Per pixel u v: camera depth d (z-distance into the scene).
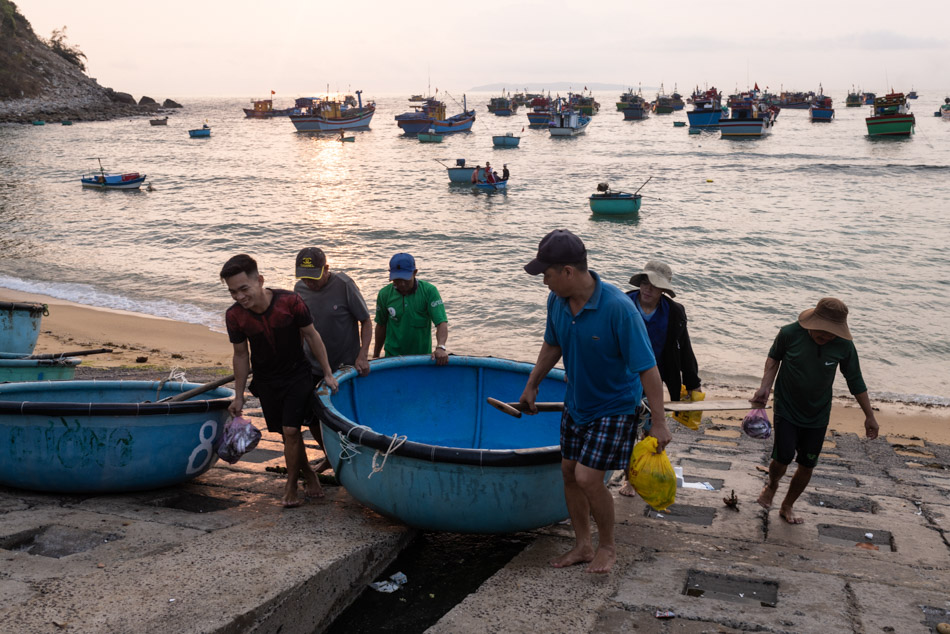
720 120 83.69
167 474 5.06
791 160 59.81
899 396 12.66
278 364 4.80
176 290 20.91
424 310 6.00
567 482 4.11
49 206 37.91
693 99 136.50
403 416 5.98
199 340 15.21
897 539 5.00
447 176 51.19
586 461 3.88
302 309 4.71
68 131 103.12
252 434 4.88
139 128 112.00
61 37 165.88
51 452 4.82
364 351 5.57
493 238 29.20
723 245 27.23
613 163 59.72
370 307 19.19
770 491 5.48
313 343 4.85
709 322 17.64
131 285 21.47
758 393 5.22
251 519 4.62
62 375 7.57
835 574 4.17
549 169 55.75
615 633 3.31
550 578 3.92
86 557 3.71
